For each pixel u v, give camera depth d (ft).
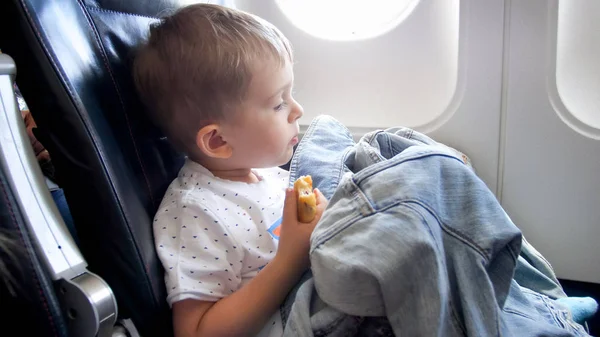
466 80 3.59
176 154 2.52
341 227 1.78
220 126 2.26
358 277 1.63
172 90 2.22
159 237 2.05
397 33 3.76
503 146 3.65
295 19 3.95
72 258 1.56
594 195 3.52
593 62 3.42
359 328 1.88
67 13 1.84
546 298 2.30
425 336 1.57
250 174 2.65
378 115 3.99
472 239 1.74
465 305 1.65
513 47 3.43
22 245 1.46
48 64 1.64
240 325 1.96
